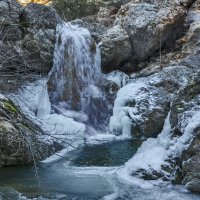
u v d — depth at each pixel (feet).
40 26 33.09
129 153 25.72
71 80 32.53
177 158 20.42
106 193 19.21
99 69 34.24
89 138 29.19
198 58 32.19
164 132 23.34
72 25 36.35
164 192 19.16
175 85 29.73
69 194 19.03
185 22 37.22
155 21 34.30
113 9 40.93
